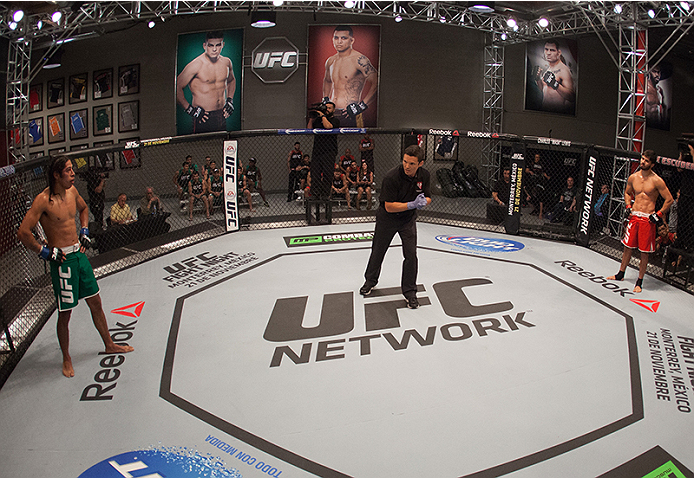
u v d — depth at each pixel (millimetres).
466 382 3891
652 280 6141
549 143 7598
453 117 14086
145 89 14023
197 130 13859
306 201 8438
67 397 3684
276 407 3574
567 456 3094
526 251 7227
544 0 10781
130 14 11297
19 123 11875
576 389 3811
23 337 4566
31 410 3527
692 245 6121
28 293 5477
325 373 4012
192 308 5219
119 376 3961
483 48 13914
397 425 3379
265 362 4172
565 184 12883
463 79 13977
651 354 4340
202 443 3199
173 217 11000
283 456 3084
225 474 2932
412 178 4855
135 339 4559
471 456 3092
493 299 5453
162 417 3457
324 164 8281
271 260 6711
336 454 3104
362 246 7309
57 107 15531
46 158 5359
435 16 12188
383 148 14047
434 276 6113
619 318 5039
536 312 5145
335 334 4656
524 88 14109
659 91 15219
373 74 13586
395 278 6047
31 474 2928
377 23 13422
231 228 8078
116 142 14625
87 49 14688
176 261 6684
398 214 5109
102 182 9062
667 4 9328
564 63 14250
